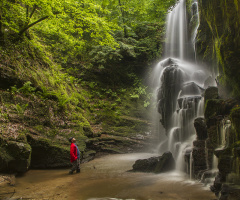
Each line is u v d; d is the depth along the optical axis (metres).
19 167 7.40
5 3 11.25
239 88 5.88
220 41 6.29
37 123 9.65
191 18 13.80
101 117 14.97
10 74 9.92
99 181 6.61
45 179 6.99
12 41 11.18
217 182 4.94
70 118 11.69
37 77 11.57
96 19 10.88
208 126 6.18
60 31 13.84
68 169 8.57
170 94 10.78
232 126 4.98
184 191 5.35
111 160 10.36
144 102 17.59
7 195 5.30
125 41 18.55
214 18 6.64
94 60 17.77
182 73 10.73
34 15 13.20
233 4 5.56
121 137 13.49
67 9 10.77
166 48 17.41
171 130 10.34
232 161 4.66
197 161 6.42
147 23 19.59
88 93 16.89
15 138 7.73
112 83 18.70
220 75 7.22
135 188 5.78
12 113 8.73
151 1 17.64
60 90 13.19
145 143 13.27
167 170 7.57
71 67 17.50
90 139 11.56
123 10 18.55
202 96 8.66
